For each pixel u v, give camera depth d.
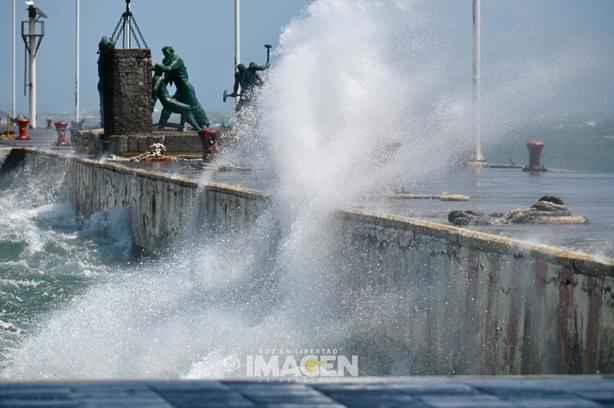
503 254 27.12
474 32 88.81
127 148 99.88
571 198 52.56
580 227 35.31
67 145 138.25
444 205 44.72
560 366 24.33
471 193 55.00
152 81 109.38
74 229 90.44
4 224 91.88
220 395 12.80
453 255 29.98
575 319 23.73
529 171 83.50
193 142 103.38
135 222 74.25
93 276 62.06
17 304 51.47
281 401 12.53
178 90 110.19
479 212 38.50
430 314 31.41
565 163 153.62
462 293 29.38
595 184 65.56
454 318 29.86
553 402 12.74
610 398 12.98
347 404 12.43
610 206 47.03
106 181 84.44
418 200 47.56
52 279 60.62
